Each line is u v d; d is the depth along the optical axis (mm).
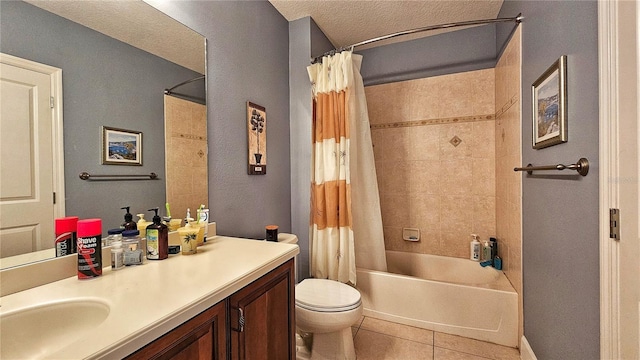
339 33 2459
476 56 2414
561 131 1103
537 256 1414
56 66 861
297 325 1520
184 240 1104
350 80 2033
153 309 649
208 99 1456
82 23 932
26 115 793
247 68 1753
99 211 970
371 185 2219
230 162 1604
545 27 1289
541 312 1367
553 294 1229
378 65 2766
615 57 806
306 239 2215
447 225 2531
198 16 1402
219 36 1534
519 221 1707
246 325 898
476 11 2129
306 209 2207
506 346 1768
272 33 2025
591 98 928
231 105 1614
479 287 1856
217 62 1517
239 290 869
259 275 958
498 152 2244
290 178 2260
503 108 2072
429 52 2572
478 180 2420
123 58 1060
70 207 887
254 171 1795
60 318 704
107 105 1000
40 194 820
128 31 1080
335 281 1870
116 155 1027
